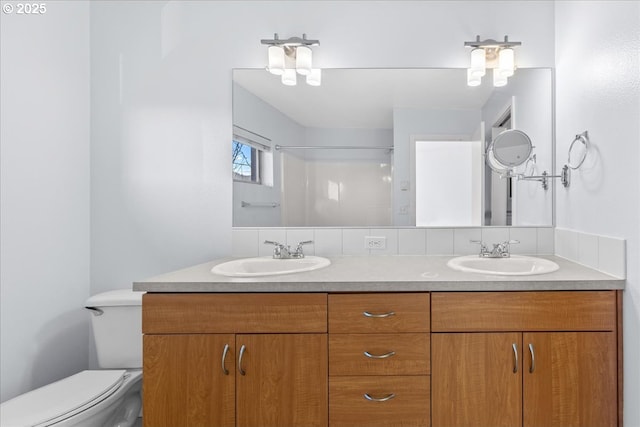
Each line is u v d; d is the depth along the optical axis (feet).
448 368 4.08
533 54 6.08
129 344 5.52
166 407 4.15
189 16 6.31
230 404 4.15
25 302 5.28
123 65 6.35
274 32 6.27
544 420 4.05
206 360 4.16
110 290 6.39
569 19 5.51
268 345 4.14
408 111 6.26
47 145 5.62
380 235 6.29
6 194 5.02
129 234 6.38
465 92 6.20
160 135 6.33
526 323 4.05
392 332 4.11
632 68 4.01
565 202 5.68
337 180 6.35
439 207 6.25
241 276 4.43
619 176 4.24
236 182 6.33
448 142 6.23
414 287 4.11
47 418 4.01
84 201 6.30
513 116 6.12
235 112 6.31
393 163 6.29
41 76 5.52
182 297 4.16
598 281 4.05
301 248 6.01
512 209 6.16
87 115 6.33
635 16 3.96
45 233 5.59
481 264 5.55
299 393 4.14
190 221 6.36
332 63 6.27
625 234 4.11
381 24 6.22
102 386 4.74
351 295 4.12
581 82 5.16
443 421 4.09
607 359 4.05
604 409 4.04
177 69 6.32
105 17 6.35
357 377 4.12
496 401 4.05
